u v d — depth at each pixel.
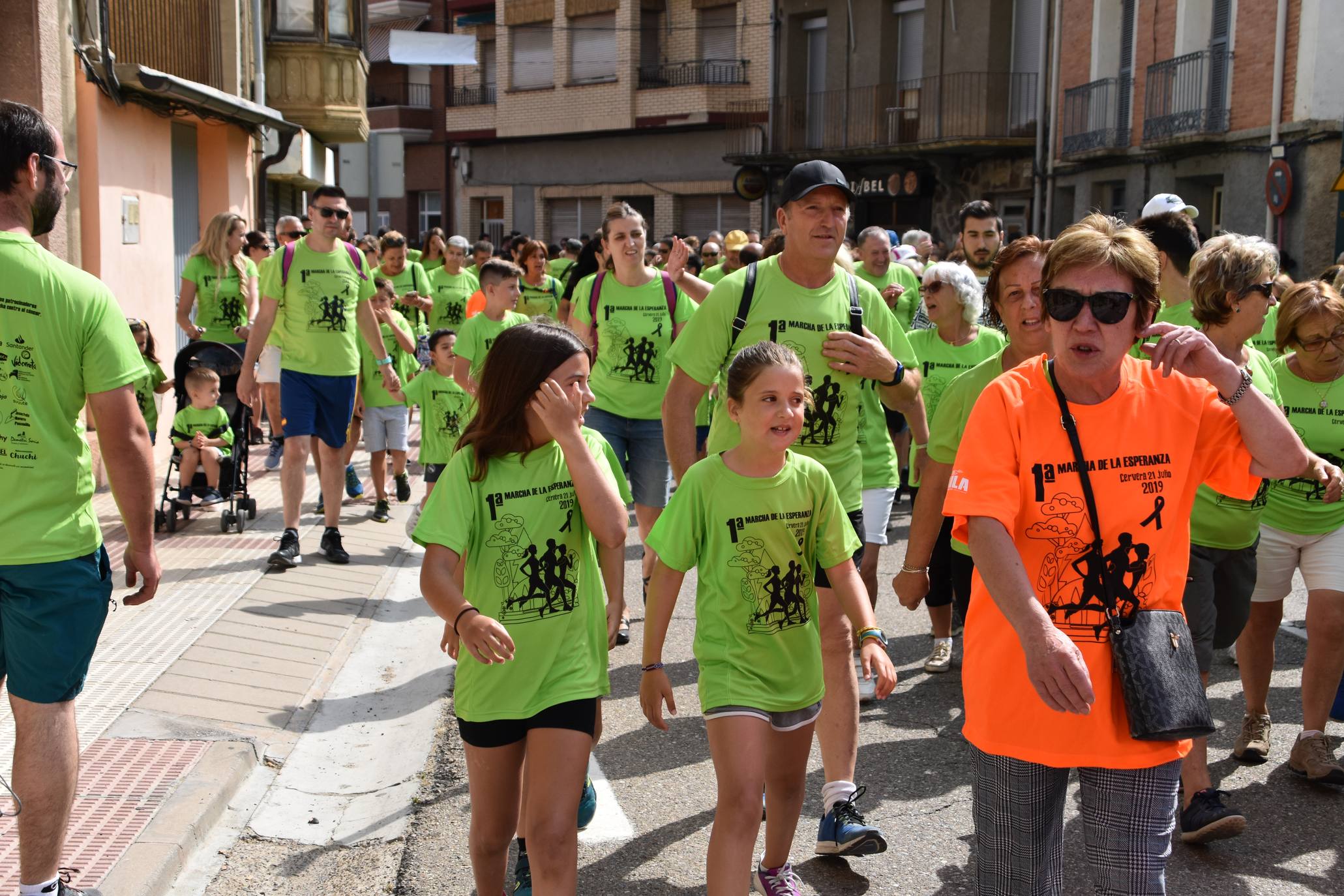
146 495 3.86
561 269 17.08
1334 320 4.91
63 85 9.90
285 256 8.05
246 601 7.27
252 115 13.85
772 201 32.53
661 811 4.79
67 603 3.61
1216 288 4.53
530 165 37.72
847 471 4.75
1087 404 2.96
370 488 11.52
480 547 3.61
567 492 3.65
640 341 7.08
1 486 3.55
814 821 4.70
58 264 3.63
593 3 34.88
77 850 4.13
